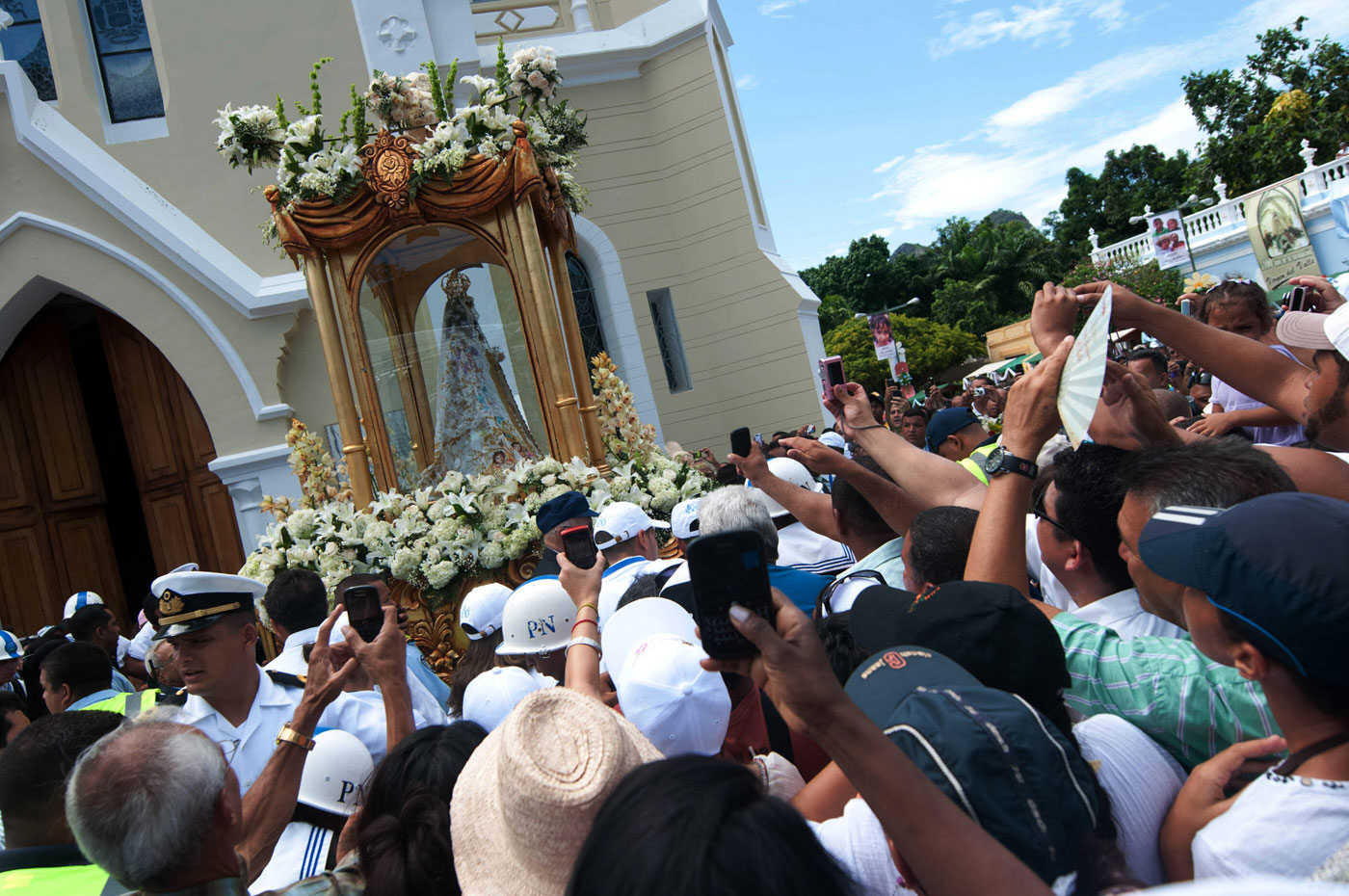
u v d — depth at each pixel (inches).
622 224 637.9
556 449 274.7
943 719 64.8
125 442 462.9
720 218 639.8
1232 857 61.7
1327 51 1451.8
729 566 61.1
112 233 395.9
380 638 114.7
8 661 220.7
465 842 75.9
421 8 430.3
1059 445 123.0
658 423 614.5
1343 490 98.0
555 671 143.5
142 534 465.1
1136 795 77.8
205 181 408.8
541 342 271.6
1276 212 832.9
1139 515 84.5
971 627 77.1
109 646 272.2
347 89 419.2
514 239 270.2
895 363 803.4
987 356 1739.7
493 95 274.4
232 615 140.1
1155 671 86.8
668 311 657.0
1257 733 81.9
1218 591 61.6
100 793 81.7
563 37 629.6
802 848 51.1
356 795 116.0
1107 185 2130.9
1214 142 1469.0
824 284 2476.6
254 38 415.8
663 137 647.8
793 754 107.0
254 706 141.3
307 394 406.9
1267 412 149.4
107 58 415.8
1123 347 267.0
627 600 139.3
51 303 431.8
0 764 104.8
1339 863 56.2
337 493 293.1
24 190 393.7
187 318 398.3
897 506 131.1
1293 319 108.1
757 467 159.0
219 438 396.5
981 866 55.1
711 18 647.1
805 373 624.7
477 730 100.0
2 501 417.7
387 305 278.8
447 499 256.1
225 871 86.8
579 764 68.2
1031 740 64.1
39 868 101.1
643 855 49.6
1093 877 61.6
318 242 268.2
